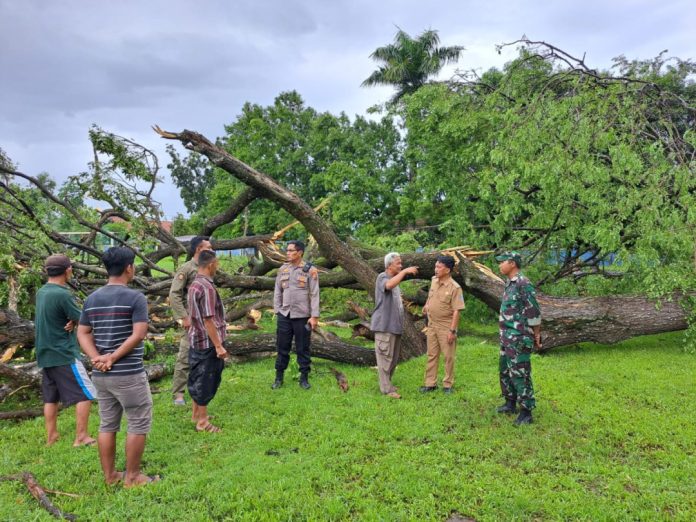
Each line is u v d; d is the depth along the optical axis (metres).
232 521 3.23
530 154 7.74
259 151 27.17
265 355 7.44
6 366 5.43
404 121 13.67
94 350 3.44
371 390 5.83
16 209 7.43
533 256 9.27
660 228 7.07
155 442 4.39
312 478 3.77
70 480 3.73
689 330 7.23
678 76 10.70
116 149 8.09
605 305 7.32
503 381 4.94
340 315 9.98
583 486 3.66
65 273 4.38
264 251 10.02
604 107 7.34
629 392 5.57
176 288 5.27
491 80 14.15
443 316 5.58
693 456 4.09
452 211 13.03
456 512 3.37
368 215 22.47
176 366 5.40
